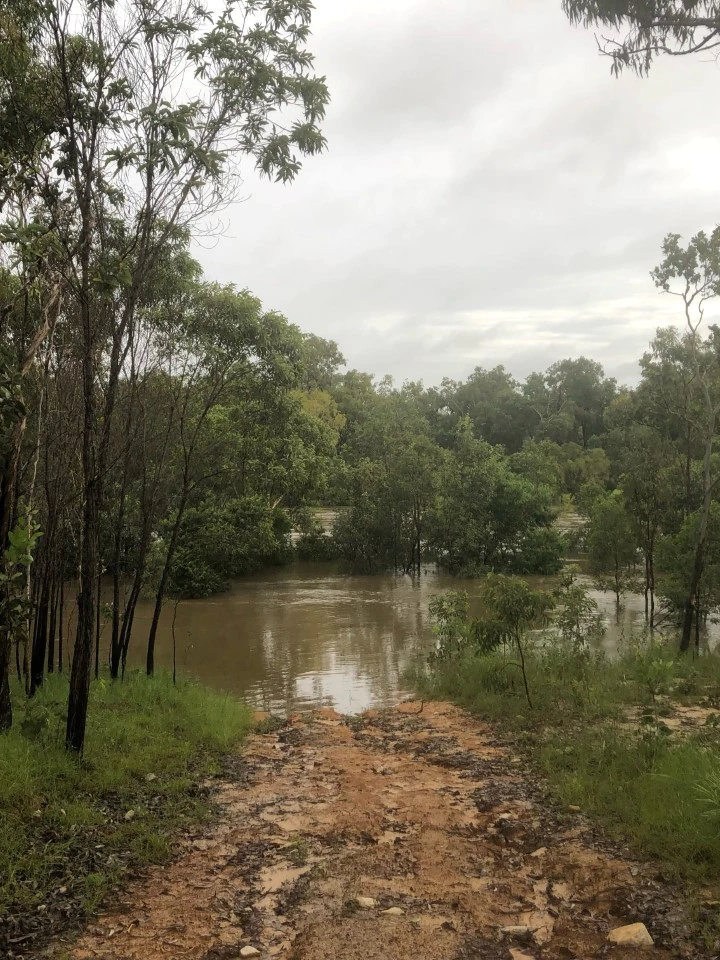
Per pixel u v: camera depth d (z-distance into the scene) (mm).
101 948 4059
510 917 4352
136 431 11938
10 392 6398
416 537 34125
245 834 5812
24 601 6922
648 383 21484
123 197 7855
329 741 9320
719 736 7836
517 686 11484
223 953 3988
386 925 4250
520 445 89625
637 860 5016
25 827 5504
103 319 8625
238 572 31875
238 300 12492
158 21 7059
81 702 7242
